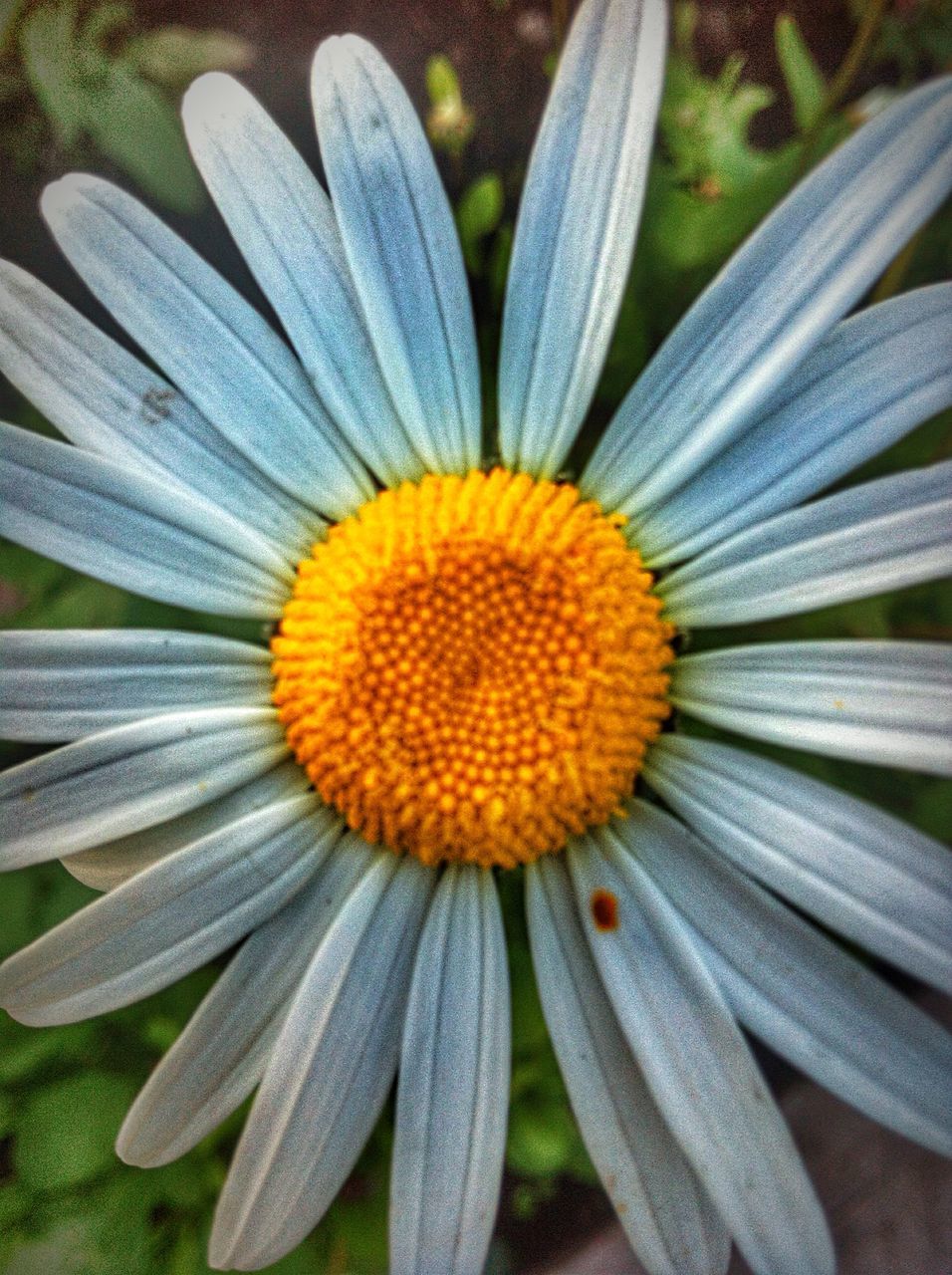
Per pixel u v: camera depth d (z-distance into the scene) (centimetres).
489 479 8
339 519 8
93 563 7
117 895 7
